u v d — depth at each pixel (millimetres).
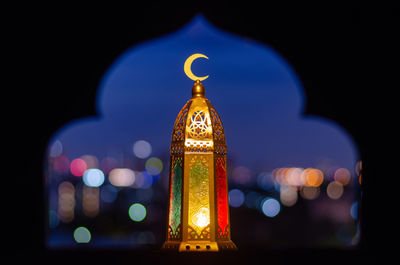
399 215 5648
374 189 5703
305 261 1666
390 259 1738
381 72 5703
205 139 2014
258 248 1986
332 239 8664
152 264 1668
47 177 6008
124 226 9219
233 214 8781
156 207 9242
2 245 5766
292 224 8859
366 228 5691
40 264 1675
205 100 2080
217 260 1661
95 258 1707
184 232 1966
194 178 1995
